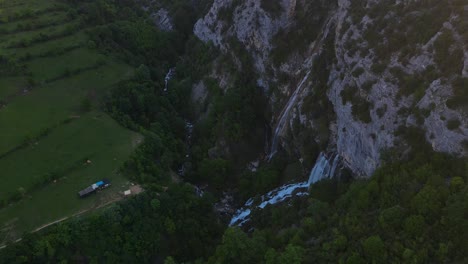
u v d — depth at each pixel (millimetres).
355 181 92438
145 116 136875
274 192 115188
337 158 103812
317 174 109000
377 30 98875
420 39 87875
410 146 82188
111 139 120938
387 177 80312
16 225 96625
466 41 78938
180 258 100875
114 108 131625
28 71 139250
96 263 92812
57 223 96875
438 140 77188
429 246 66938
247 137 132000
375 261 69875
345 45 104375
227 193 124500
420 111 81562
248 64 141125
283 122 124625
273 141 129125
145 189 107188
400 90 86625
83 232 95000
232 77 144375
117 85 141750
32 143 117062
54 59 146375
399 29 94188
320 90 112688
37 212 99688
